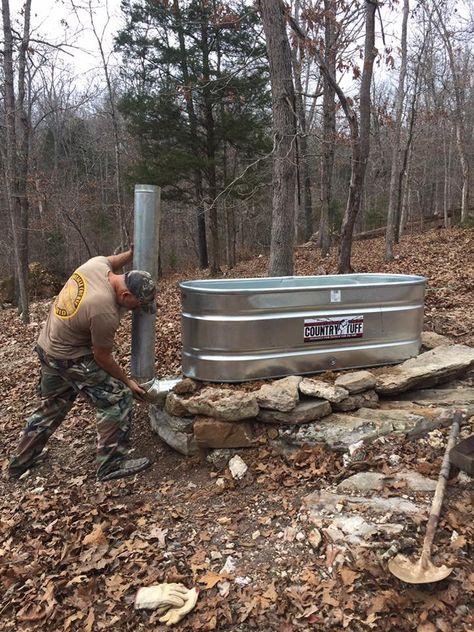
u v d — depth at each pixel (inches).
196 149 633.6
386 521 107.1
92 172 1135.6
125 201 813.9
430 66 732.0
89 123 1137.4
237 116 601.0
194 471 144.2
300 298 147.9
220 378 147.2
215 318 144.2
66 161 1048.8
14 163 427.8
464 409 146.3
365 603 89.7
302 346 150.9
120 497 136.6
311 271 547.8
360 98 333.1
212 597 96.4
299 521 113.5
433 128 858.8
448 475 116.0
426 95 858.1
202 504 127.7
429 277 389.4
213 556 107.6
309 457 135.4
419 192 971.9
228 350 145.1
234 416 138.3
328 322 152.3
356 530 106.0
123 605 97.3
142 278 135.1
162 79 614.9
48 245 940.0
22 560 115.0
